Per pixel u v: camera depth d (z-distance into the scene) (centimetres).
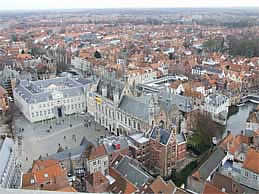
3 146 11312
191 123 15312
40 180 9725
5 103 19788
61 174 10088
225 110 17925
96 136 16012
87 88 19175
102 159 11375
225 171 11012
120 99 16075
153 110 13725
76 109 19500
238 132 15988
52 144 15088
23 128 17250
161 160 12038
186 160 12912
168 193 8931
